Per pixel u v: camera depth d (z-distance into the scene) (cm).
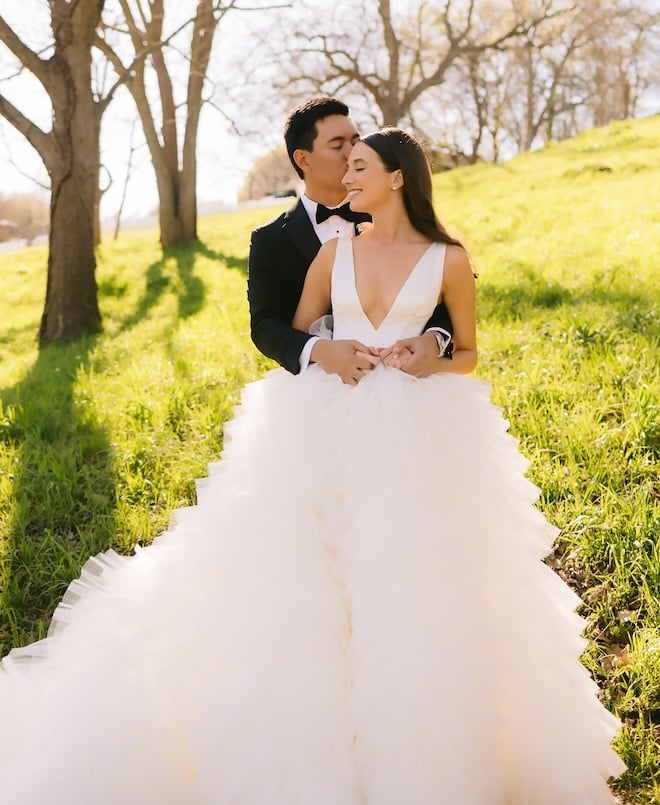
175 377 665
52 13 1000
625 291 722
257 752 215
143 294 1274
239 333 805
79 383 695
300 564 234
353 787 210
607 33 3472
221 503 257
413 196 258
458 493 242
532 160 2300
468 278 266
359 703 216
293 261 296
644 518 357
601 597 335
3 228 6438
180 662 235
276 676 221
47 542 418
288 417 255
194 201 1872
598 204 1309
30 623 361
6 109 1016
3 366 930
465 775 207
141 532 417
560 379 535
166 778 227
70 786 225
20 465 496
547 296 768
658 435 435
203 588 243
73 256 1045
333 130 285
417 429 240
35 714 259
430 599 219
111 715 234
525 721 233
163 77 1805
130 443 518
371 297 261
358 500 233
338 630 228
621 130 2445
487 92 4319
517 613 243
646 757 257
